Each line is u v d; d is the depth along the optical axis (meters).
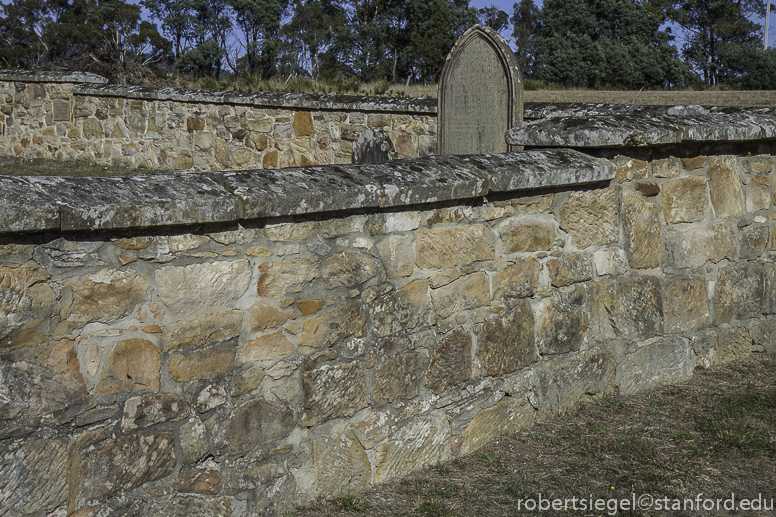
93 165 10.72
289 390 2.54
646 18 54.62
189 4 53.31
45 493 2.01
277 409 2.52
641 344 3.73
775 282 4.36
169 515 2.28
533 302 3.31
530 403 3.34
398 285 2.81
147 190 2.16
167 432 2.26
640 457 2.97
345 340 2.67
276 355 2.49
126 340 2.15
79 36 41.38
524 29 60.53
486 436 3.18
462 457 3.08
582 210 3.41
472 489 2.77
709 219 3.96
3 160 10.80
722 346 4.12
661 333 3.80
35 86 11.52
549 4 58.09
